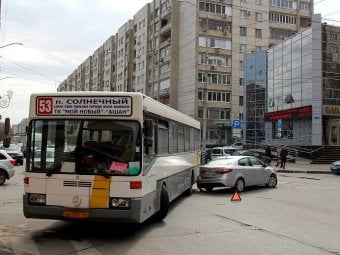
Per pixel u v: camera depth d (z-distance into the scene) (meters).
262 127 63.28
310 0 81.31
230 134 73.06
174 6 78.81
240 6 75.56
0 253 7.59
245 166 18.56
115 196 8.66
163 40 83.88
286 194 17.55
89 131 8.98
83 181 8.73
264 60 63.66
